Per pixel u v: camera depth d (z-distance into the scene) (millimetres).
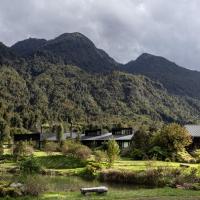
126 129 105375
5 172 55438
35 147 108438
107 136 106562
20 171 53219
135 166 55969
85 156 69688
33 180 34188
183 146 71312
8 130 134500
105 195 28547
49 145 85250
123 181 45281
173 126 73250
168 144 71125
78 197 27547
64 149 74562
